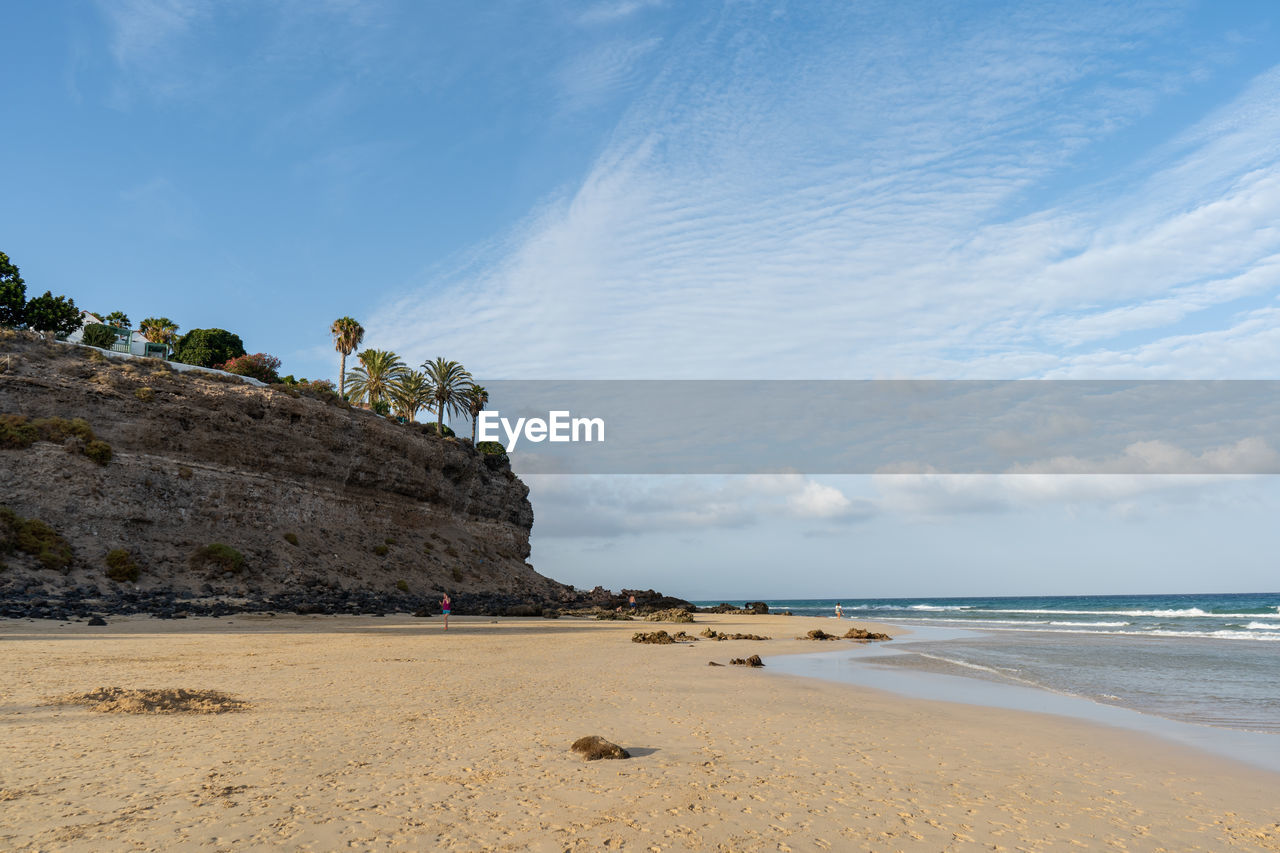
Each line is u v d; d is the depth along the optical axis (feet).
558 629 136.77
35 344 172.04
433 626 127.44
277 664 63.52
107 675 52.37
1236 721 45.24
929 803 26.32
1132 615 245.45
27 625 91.50
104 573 135.13
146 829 20.88
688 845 20.98
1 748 30.01
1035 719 45.55
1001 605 557.74
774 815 24.12
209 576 152.15
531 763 29.89
